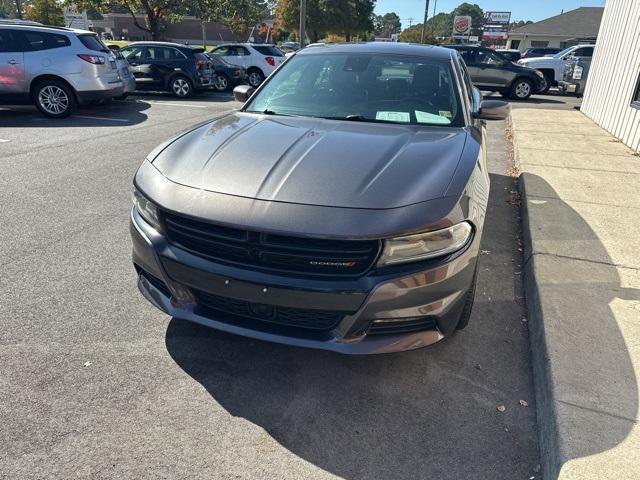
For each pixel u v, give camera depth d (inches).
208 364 103.9
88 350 106.1
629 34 343.3
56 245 155.0
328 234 80.1
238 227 83.2
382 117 129.0
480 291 138.4
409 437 87.1
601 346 102.6
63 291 128.5
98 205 191.0
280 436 86.4
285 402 94.3
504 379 103.0
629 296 123.0
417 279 83.8
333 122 124.0
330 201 85.1
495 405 95.4
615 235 162.4
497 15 2773.1
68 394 93.4
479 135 125.9
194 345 109.7
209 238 88.1
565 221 174.4
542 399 93.2
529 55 1167.6
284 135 111.3
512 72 621.3
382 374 103.1
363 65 146.3
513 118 422.9
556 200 197.9
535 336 112.3
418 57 148.6
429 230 83.2
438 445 85.6
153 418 88.9
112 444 82.9
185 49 547.2
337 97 136.9
